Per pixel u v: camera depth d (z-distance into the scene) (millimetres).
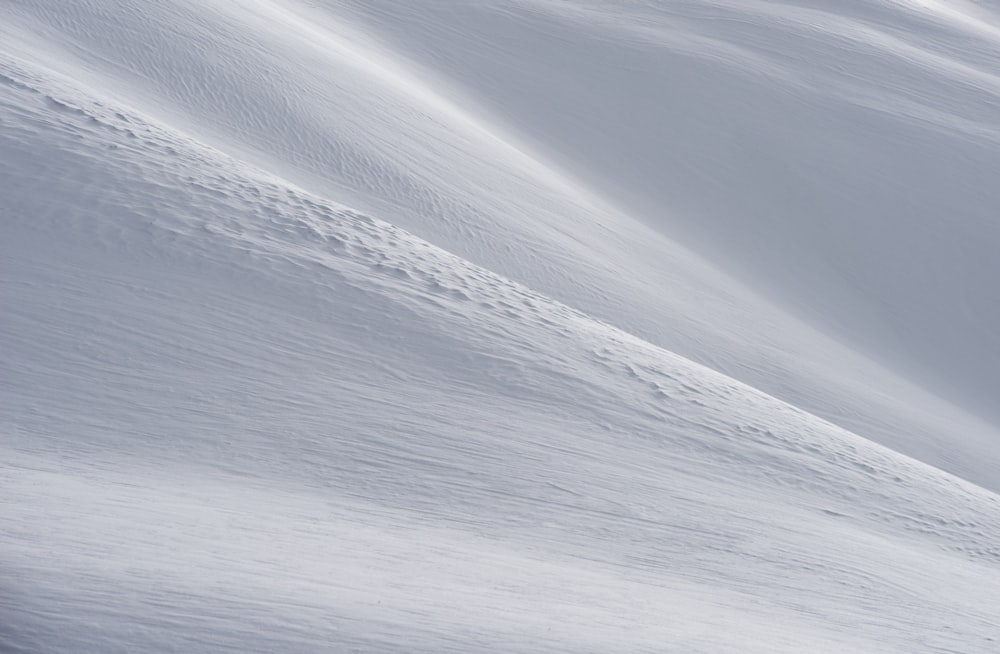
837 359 28594
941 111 48969
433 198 26297
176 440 7262
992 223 40188
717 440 10188
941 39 62562
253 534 5297
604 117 41750
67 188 11109
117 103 15438
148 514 5328
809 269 36156
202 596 3930
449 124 32344
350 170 26016
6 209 10445
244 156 23891
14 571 3834
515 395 9656
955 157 44219
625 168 38688
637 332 23922
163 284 9836
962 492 11664
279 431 7762
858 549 8164
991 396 32312
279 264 10875
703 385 11945
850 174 41531
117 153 12398
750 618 5656
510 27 47875
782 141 42500
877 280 36438
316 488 6844
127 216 10898
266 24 33188
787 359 26625
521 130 38781
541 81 43312
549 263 25516
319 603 4121
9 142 11758
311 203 13258
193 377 8383
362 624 3975
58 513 4961
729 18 55938
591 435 9258
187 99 25938
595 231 29406
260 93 27750
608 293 25281
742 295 30203
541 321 11984
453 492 7258
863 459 11391
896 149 43844
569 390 10156
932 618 6766
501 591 5047
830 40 54906
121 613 3598
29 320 8680
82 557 4203
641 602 5441
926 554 8789
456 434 8445
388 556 5371
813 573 7188
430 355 9961
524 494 7520
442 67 42219
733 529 7824
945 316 35562
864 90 49281
